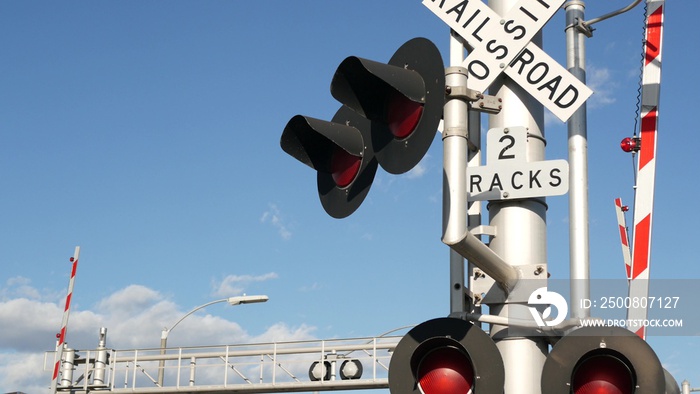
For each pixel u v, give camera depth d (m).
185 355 19.92
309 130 5.43
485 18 6.11
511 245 5.72
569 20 6.58
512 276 5.32
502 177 5.78
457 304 5.66
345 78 4.93
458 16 6.18
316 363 18.95
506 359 5.45
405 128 4.86
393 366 5.04
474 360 4.93
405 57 4.92
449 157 4.76
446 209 4.75
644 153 7.20
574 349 4.74
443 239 4.76
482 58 6.07
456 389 4.97
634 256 7.01
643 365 4.65
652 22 7.45
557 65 5.91
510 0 6.08
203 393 19.78
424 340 5.01
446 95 4.82
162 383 20.58
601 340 4.72
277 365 19.22
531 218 5.77
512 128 5.85
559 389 4.72
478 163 6.05
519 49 6.00
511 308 5.48
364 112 4.98
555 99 5.89
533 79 5.95
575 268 5.81
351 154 5.36
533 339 5.45
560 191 5.66
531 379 5.41
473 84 6.06
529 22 6.01
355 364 18.77
